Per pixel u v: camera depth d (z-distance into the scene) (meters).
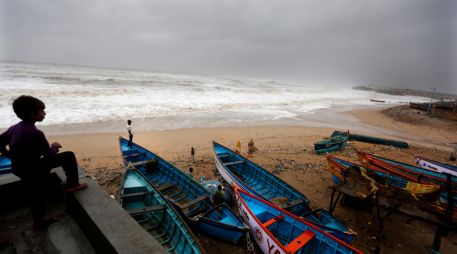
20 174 3.13
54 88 32.22
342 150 17.62
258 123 24.92
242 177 11.68
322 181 12.34
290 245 6.41
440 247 8.03
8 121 17.56
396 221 9.23
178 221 6.43
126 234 2.81
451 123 31.42
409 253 7.63
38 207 3.45
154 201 7.77
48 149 3.22
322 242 6.68
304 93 69.12
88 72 69.81
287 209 8.38
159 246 2.67
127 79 56.34
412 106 43.59
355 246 7.82
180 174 10.05
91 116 21.77
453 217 7.30
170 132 19.28
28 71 53.28
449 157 17.23
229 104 35.75
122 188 8.20
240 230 6.91
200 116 25.95
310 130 23.58
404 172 11.53
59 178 3.95
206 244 7.39
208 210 8.21
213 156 14.84
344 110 40.66
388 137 23.50
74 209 3.63
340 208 9.96
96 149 14.61
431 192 8.14
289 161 14.83
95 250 3.18
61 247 3.27
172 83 57.34
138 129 19.38
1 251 3.20
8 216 3.82
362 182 8.88
